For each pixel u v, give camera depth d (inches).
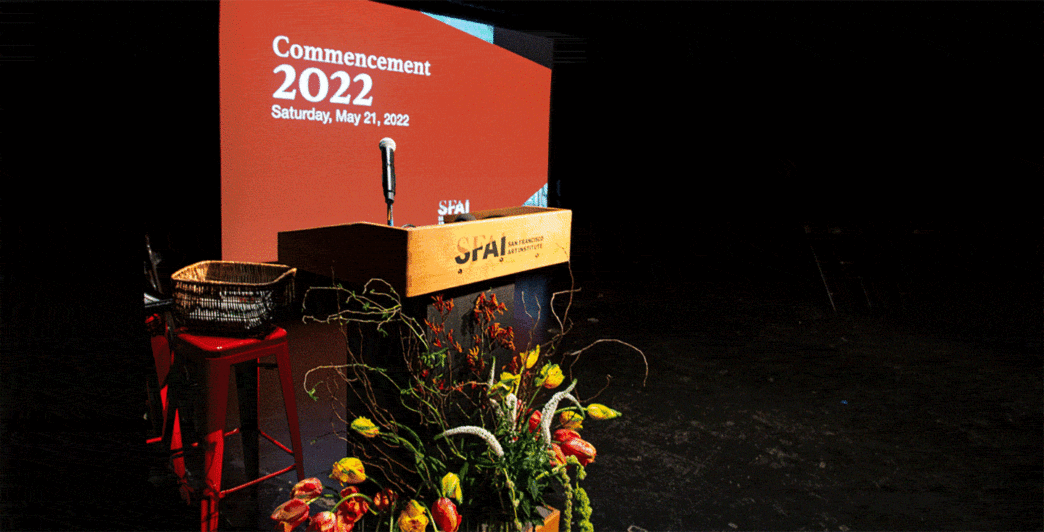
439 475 50.1
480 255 65.2
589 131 274.7
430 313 63.7
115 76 123.6
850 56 253.1
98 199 126.6
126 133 126.0
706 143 272.5
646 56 256.1
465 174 185.2
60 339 116.5
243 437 94.1
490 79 187.2
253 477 84.5
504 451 50.6
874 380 141.9
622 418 116.0
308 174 145.9
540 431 51.3
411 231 57.9
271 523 74.6
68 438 89.5
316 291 105.9
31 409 96.8
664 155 275.7
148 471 84.0
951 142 254.8
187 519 74.5
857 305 213.6
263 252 140.8
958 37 242.1
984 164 253.6
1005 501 90.3
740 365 150.0
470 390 62.9
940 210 260.2
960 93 249.6
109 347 115.6
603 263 257.3
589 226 275.1
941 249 250.5
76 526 70.9
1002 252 248.1
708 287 233.9
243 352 71.9
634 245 267.1
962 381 142.7
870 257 247.4
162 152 129.1
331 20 144.6
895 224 260.2
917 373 147.6
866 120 259.6
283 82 138.3
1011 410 125.8
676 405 123.5
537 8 208.1
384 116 159.8
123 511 74.5
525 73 199.5
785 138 267.4
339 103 149.5
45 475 80.3
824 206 269.3
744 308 206.8
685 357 154.1
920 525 83.4
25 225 123.0
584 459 52.6
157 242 131.3
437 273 60.8
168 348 84.8
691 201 277.9
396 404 62.9
